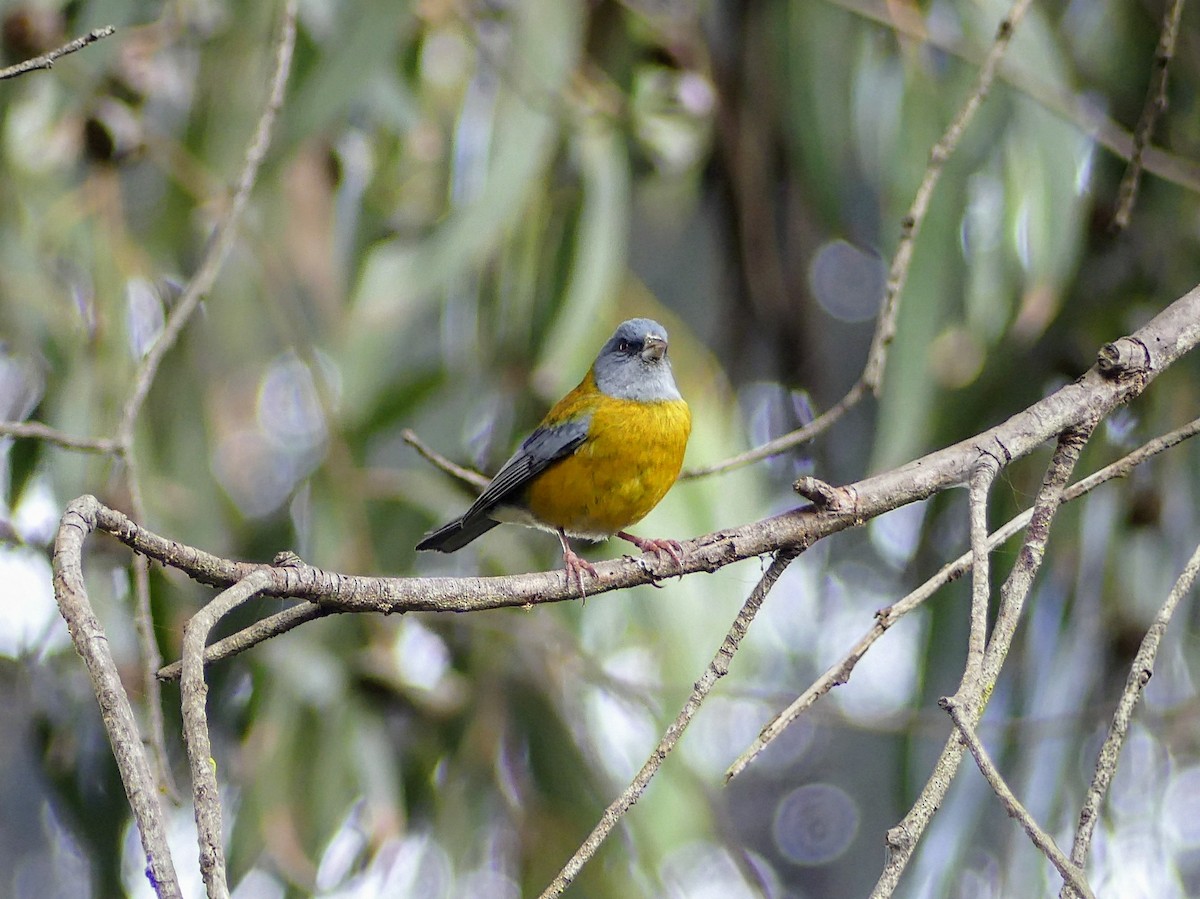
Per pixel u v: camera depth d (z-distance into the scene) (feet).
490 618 38.11
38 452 35.60
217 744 38.19
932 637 36.73
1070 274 34.37
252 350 39.58
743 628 18.04
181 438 37.50
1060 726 34.50
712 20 39.65
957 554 37.37
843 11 36.86
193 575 18.17
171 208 38.14
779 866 64.03
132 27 36.86
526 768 38.17
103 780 35.81
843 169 36.86
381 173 40.11
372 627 37.35
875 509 20.36
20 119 36.63
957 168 33.22
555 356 34.73
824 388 43.09
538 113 35.29
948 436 35.96
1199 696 34.71
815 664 51.96
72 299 36.60
